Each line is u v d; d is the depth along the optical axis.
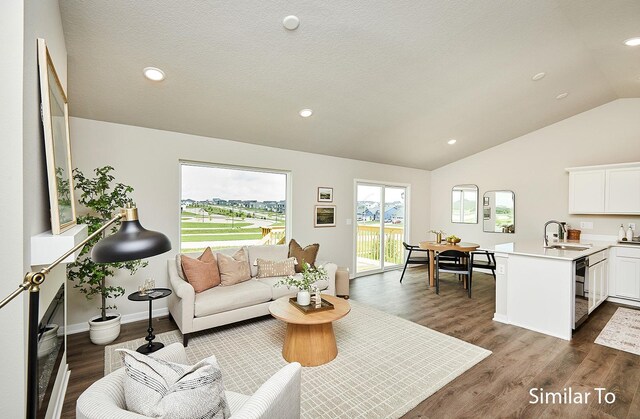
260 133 3.98
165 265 3.54
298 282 2.72
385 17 2.26
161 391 1.02
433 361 2.47
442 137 5.03
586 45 2.96
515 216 5.60
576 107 4.57
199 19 2.09
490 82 3.43
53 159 1.40
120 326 3.09
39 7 1.35
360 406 1.90
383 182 6.04
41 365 1.50
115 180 3.24
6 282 1.11
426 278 5.53
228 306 2.95
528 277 3.18
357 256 5.70
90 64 2.39
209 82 2.80
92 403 1.00
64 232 1.52
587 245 3.88
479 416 1.82
